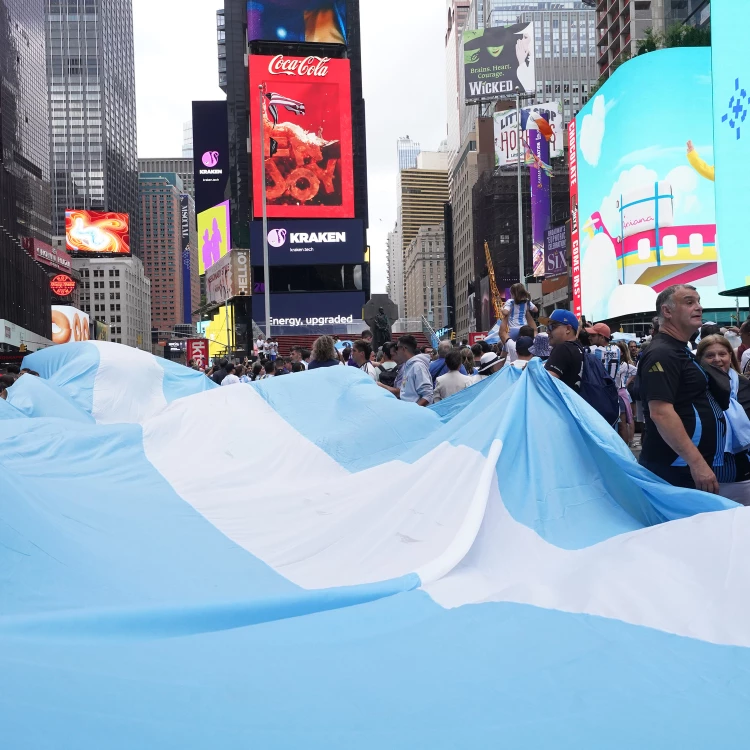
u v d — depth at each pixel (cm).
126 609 288
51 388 841
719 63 2797
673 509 427
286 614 310
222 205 7975
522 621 289
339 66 5912
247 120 7475
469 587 343
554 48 14300
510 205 11219
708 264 5253
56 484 475
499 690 232
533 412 486
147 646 260
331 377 720
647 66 5353
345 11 6197
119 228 19888
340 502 474
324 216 5888
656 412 447
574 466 469
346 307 6012
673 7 7919
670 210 5297
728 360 556
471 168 14250
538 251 8881
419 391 923
